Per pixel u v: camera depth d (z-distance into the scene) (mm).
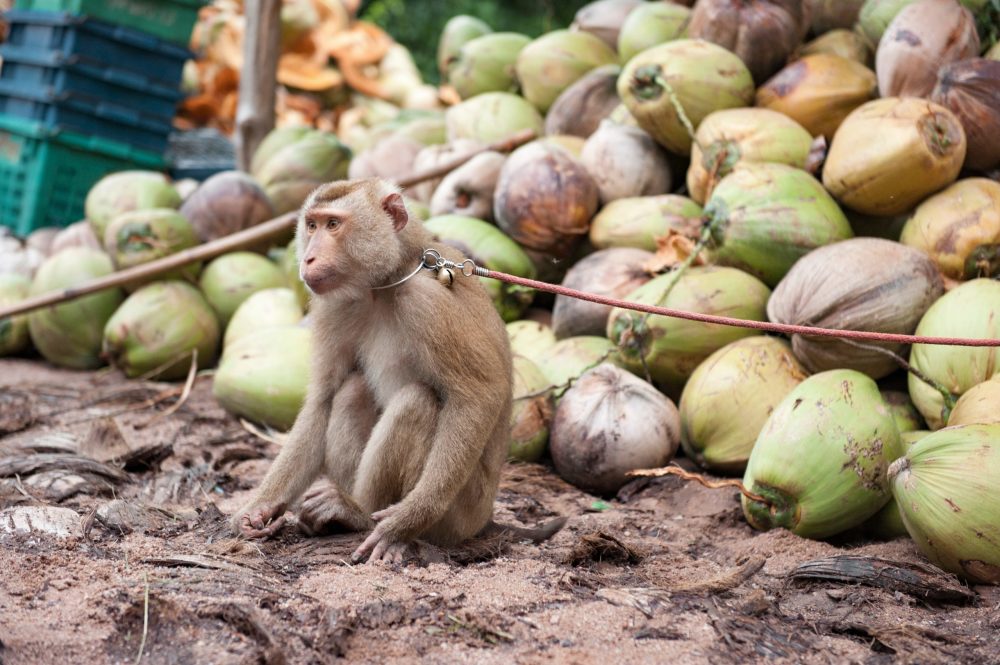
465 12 19344
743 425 5887
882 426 5066
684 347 6328
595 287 6930
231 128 14836
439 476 4352
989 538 4359
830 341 5809
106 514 4781
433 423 4461
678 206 7203
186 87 14656
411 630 3699
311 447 4797
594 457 5941
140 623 3617
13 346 9000
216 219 8820
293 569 4234
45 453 5969
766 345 6102
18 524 4594
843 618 4141
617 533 5246
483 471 4699
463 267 4527
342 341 4742
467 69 9648
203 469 5898
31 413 7273
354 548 4457
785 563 4770
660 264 6863
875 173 6227
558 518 5156
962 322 5492
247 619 3600
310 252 4438
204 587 3891
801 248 6336
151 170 11016
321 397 4844
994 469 4395
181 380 8344
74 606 3736
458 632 3697
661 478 6031
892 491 4758
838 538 5297
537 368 6605
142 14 10453
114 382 8242
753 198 6441
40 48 10359
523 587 4121
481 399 4395
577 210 7328
